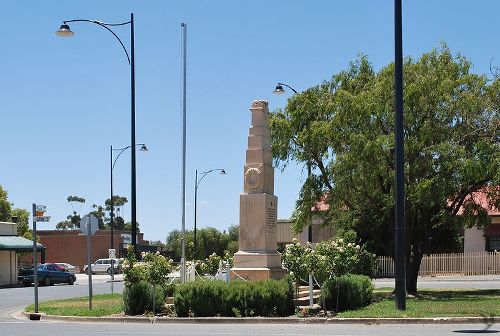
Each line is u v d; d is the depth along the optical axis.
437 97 24.59
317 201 28.34
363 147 24.81
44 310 22.05
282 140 28.50
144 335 14.46
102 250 81.69
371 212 28.30
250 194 23.09
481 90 25.52
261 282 18.95
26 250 49.25
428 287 33.47
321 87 28.66
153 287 19.73
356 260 19.58
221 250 86.75
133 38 27.19
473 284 36.41
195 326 16.94
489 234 45.94
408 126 25.16
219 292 18.80
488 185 26.39
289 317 17.95
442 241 47.25
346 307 19.58
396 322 16.53
